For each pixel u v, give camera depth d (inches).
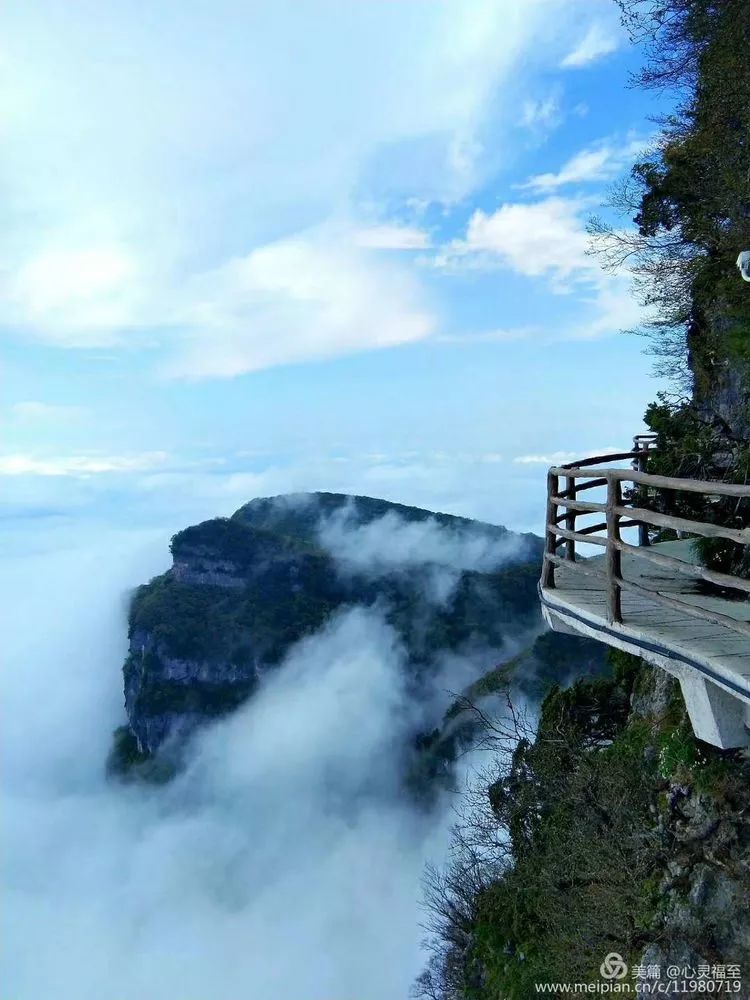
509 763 725.9
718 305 482.3
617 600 238.7
